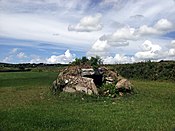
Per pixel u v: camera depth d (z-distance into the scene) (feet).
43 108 79.56
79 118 65.36
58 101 96.32
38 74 247.50
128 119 65.10
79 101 96.22
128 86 113.29
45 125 57.93
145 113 72.69
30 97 105.81
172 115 70.85
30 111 73.72
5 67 355.97
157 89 130.21
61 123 60.08
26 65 375.25
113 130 54.90
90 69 118.21
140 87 138.41
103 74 122.21
